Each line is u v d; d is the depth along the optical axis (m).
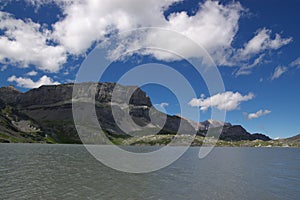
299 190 61.66
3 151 173.12
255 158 177.62
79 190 56.91
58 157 139.62
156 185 64.31
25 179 67.88
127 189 59.09
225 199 52.03
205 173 88.62
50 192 54.28
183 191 58.28
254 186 65.62
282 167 116.88
